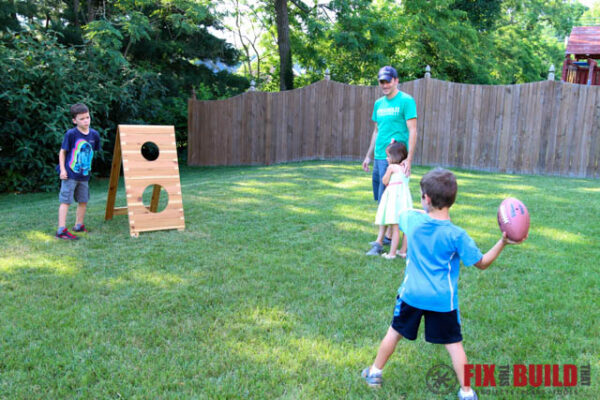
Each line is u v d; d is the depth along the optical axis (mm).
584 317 3340
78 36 15430
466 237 2340
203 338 3061
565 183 9359
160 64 19219
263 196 7832
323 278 4148
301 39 20281
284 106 13305
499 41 28938
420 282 2391
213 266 4473
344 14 17906
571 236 5391
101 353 2895
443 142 11844
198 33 19406
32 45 10633
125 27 13852
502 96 11180
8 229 5934
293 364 2754
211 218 6406
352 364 2750
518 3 35156
